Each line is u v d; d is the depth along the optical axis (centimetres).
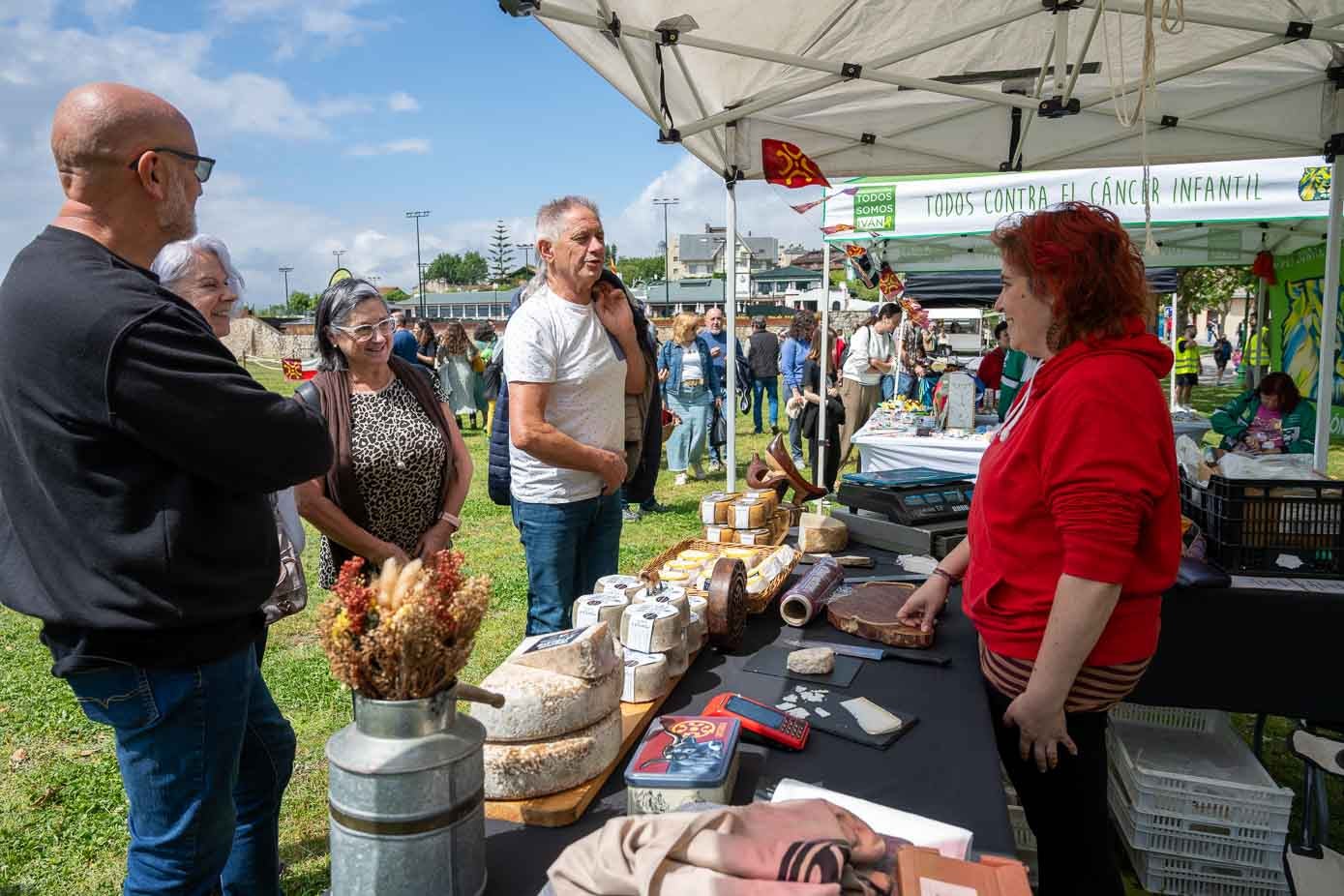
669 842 98
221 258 212
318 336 242
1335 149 336
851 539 286
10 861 263
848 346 817
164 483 130
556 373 238
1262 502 218
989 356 726
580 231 230
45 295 123
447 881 102
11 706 369
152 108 133
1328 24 275
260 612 151
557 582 247
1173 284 1242
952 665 184
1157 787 234
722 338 923
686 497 762
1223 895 230
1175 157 356
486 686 129
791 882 92
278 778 183
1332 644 207
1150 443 136
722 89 354
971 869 99
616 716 138
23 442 126
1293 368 1018
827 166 385
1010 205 588
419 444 242
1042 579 151
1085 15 304
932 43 289
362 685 104
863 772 139
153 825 143
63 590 129
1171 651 218
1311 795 224
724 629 185
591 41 282
